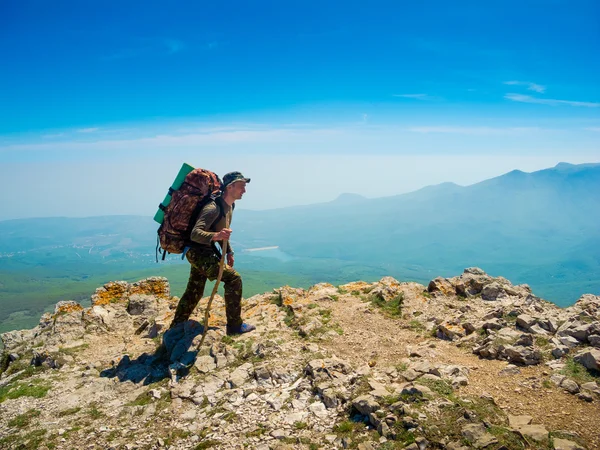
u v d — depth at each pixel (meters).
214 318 4.62
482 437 2.44
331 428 2.82
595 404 2.71
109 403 3.50
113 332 5.05
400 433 2.58
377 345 3.91
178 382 3.59
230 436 2.88
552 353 3.28
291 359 3.65
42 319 5.40
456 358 3.50
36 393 3.71
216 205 3.80
